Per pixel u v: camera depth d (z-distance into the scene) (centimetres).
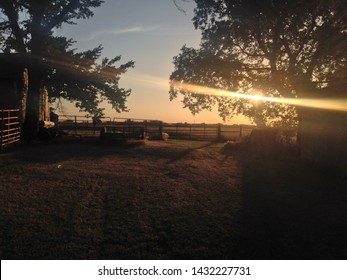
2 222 820
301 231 834
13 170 1329
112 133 2416
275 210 1002
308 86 2433
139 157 1833
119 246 719
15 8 2992
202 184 1291
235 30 2688
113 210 949
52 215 882
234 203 1059
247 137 2614
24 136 2298
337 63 2566
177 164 1680
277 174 1548
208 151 2223
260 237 788
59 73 3158
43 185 1157
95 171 1413
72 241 735
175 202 1044
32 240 731
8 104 2298
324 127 1694
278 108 2791
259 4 2328
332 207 1055
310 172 1616
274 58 2703
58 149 1980
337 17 2314
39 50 2988
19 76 2328
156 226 837
